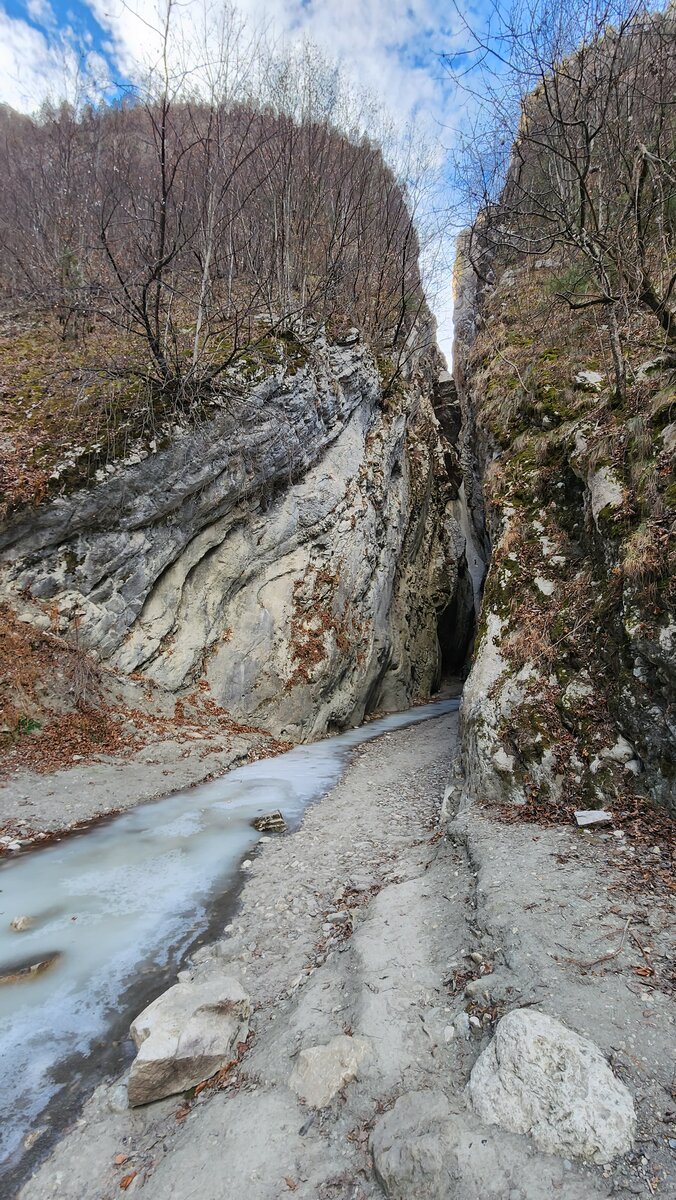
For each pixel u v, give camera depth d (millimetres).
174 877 5855
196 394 11602
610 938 3479
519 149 8281
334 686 14398
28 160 18562
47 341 14477
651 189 7797
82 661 9602
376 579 16938
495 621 8008
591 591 6766
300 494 14391
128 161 15805
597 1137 2311
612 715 5664
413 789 8609
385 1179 2348
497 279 18438
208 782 9195
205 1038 3287
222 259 14898
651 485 6145
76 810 7426
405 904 4629
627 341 9461
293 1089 2938
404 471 20391
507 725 6402
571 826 5156
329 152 17469
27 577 9773
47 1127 3018
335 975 3896
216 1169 2557
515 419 11531
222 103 11867
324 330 16031
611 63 7133
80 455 10234
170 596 11695
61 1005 3959
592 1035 2779
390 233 19156
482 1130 2447
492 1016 3104
